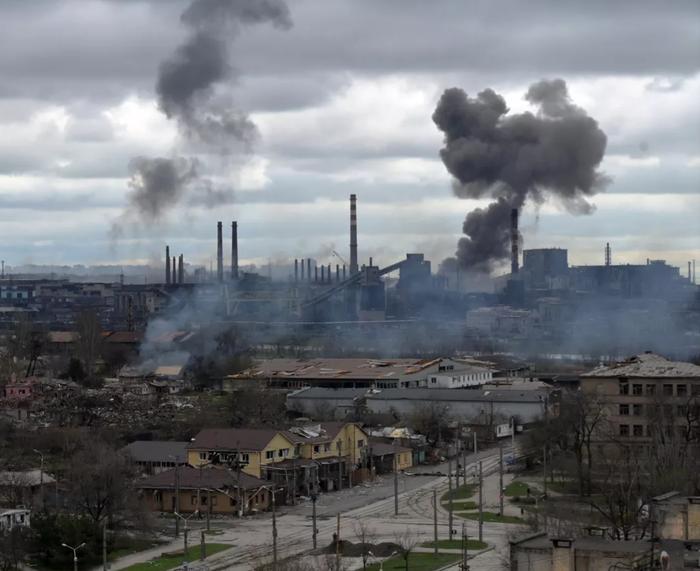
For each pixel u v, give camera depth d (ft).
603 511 531.91
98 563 539.70
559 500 655.76
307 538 591.78
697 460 630.74
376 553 540.93
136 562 542.16
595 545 307.37
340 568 497.46
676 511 337.52
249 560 539.70
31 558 540.52
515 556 307.99
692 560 290.97
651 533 340.39
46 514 563.89
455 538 577.43
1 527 556.92
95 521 563.07
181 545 579.48
